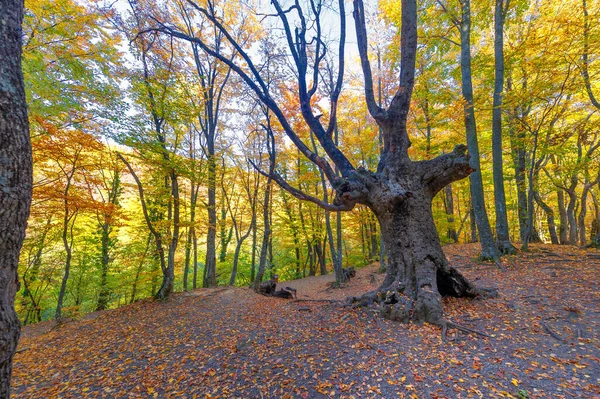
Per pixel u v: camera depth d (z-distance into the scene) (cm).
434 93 1305
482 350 421
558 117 1100
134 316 912
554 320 495
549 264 883
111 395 443
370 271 1627
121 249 1508
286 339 575
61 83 706
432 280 589
